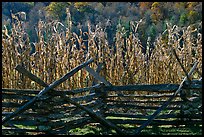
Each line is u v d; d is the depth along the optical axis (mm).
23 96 7570
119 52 10852
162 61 11281
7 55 9945
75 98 7789
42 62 10203
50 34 10523
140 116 8281
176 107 8266
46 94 7199
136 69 10906
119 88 8125
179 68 11195
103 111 8359
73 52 10469
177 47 11477
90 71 8359
